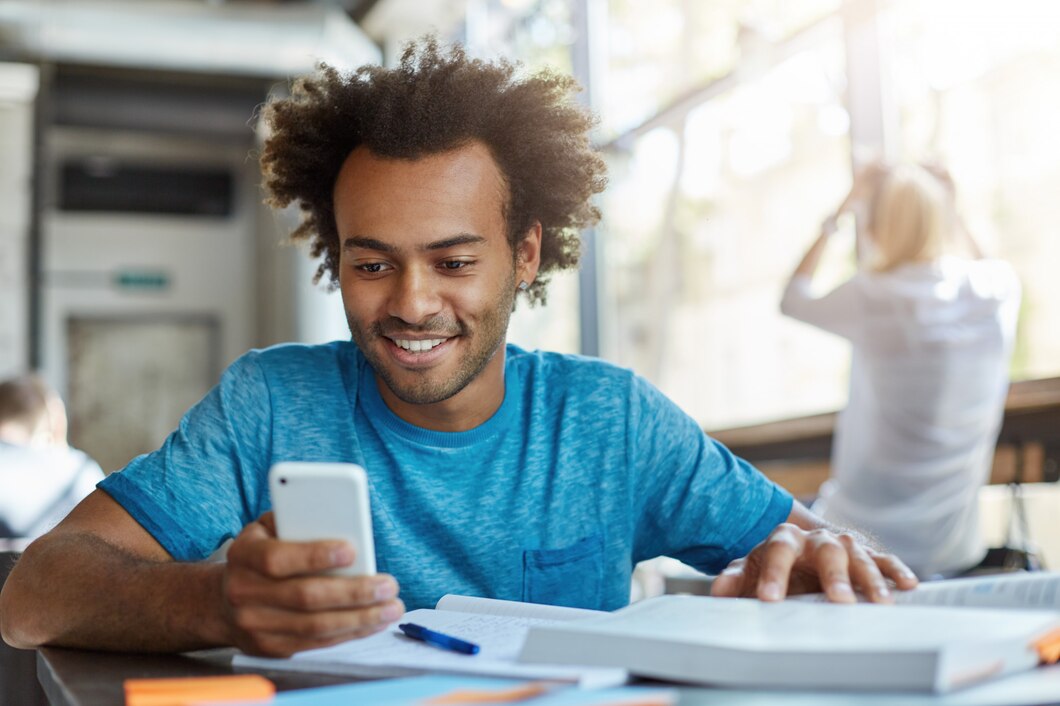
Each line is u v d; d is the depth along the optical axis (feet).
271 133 4.11
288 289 22.12
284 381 3.81
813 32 9.80
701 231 11.48
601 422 3.87
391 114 3.29
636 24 12.57
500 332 3.45
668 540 4.00
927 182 7.80
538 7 14.87
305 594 2.10
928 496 7.74
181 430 3.65
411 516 3.66
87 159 24.86
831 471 9.66
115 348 25.16
